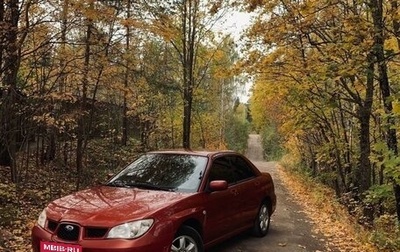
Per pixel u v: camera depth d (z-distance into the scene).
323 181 25.30
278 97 16.80
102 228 4.73
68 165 16.17
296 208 12.89
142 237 4.70
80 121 15.16
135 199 5.38
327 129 18.20
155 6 9.92
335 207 13.11
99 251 4.60
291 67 12.31
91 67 12.12
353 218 12.08
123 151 21.52
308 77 11.36
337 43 8.88
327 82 12.57
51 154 16.03
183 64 20.73
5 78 10.21
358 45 8.47
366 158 12.42
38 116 11.60
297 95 13.98
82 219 4.84
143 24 9.68
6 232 6.96
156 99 22.52
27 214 8.87
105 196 5.55
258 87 17.12
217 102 37.47
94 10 8.84
